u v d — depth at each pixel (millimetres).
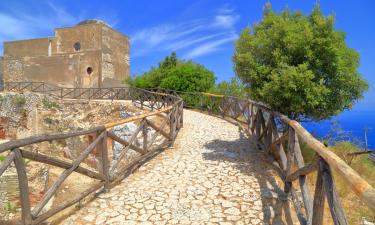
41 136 3254
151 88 20938
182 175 5402
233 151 7043
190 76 19703
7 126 17812
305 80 4664
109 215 3908
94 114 15859
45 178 8281
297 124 3951
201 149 7301
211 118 12977
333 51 4711
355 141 7270
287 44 4965
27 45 28312
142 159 6469
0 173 2637
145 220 3752
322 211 2705
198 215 3861
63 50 27500
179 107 9875
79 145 13273
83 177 9648
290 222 3643
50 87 25859
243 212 3922
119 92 19500
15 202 6883
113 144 9914
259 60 5570
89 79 26531
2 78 26734
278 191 4551
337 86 5043
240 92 15086
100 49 26094
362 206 4141
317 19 4871
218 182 5012
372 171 6465
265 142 6492
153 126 6668
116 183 5066
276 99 5152
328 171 2629
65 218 3855
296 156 3941
